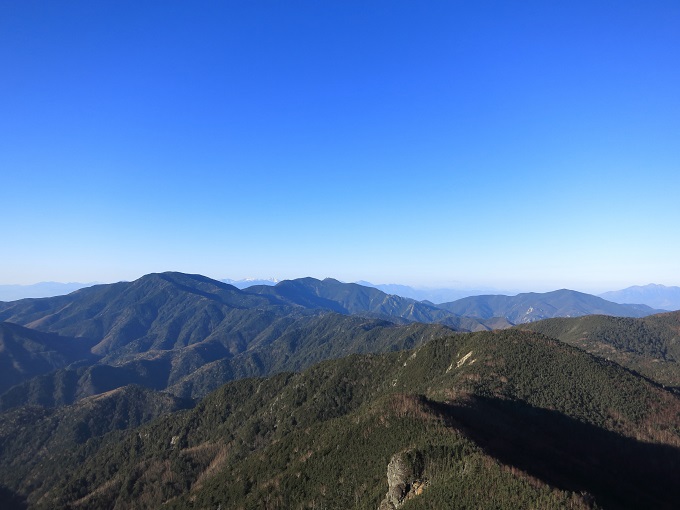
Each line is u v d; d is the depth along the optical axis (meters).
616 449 153.25
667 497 127.44
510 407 169.75
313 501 124.50
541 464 116.38
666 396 185.12
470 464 101.88
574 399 182.50
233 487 157.25
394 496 104.94
